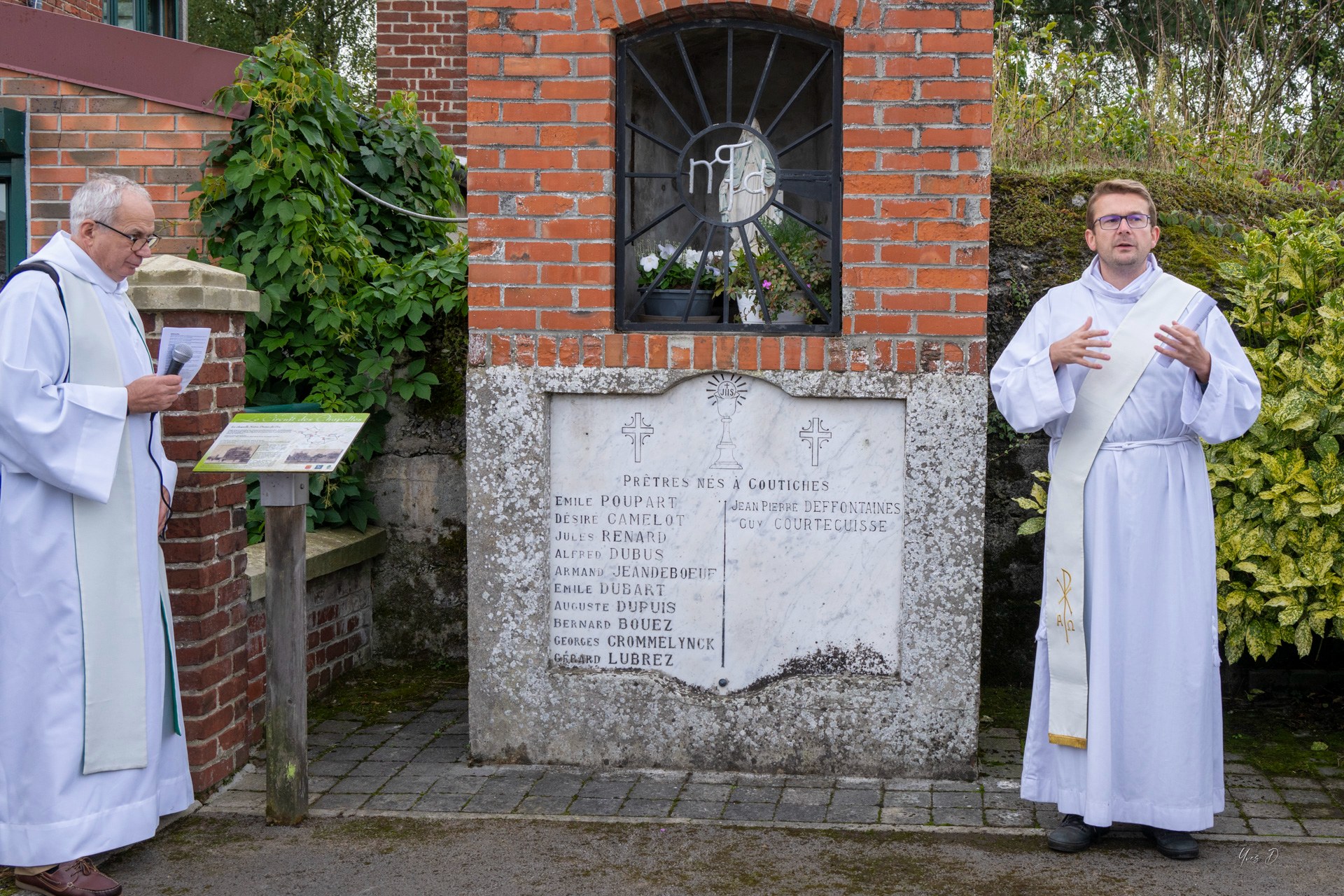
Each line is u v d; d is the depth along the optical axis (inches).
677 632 175.0
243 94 218.2
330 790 167.3
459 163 299.1
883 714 169.9
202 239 228.1
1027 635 211.5
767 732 172.1
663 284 186.1
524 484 173.6
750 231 183.2
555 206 170.9
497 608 175.5
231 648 169.8
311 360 226.8
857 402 169.8
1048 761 149.9
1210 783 143.3
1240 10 375.9
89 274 137.7
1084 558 144.5
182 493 158.7
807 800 162.6
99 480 132.2
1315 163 322.0
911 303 166.1
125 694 137.8
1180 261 219.9
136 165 226.5
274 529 152.9
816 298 174.9
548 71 169.6
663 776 172.2
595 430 174.4
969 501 166.6
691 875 139.7
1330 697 204.1
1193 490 142.9
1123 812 144.1
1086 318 147.2
